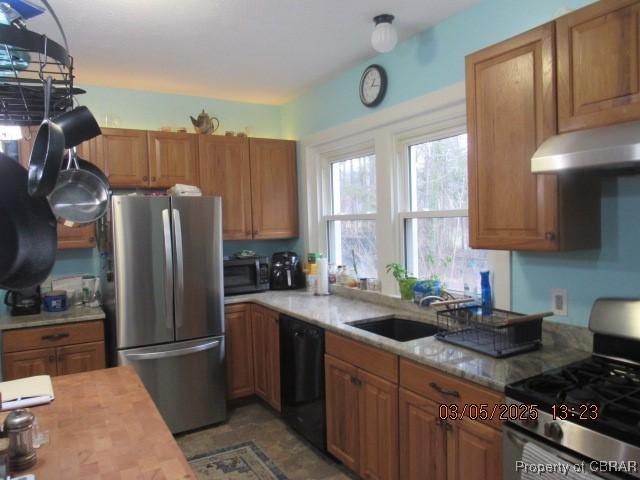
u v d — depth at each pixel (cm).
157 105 375
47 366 282
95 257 349
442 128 263
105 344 304
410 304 279
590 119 155
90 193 134
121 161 327
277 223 390
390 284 301
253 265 363
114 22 238
